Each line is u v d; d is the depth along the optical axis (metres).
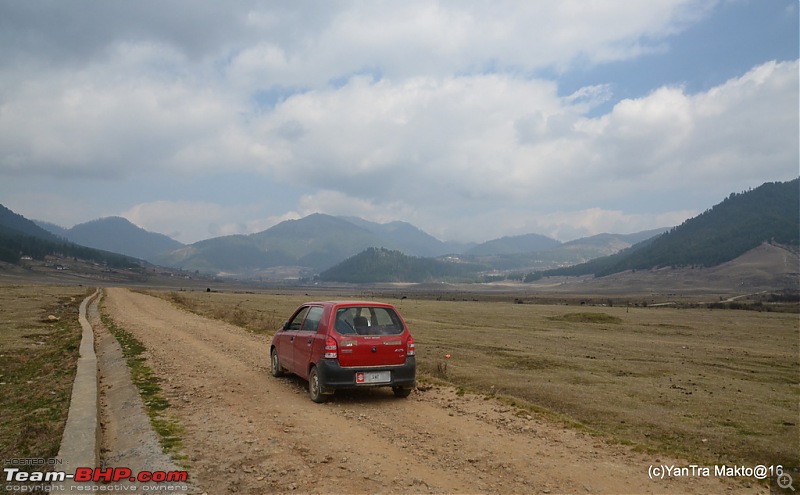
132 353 15.55
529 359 20.31
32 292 62.03
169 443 7.13
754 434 10.22
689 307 97.06
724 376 19.36
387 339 10.08
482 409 9.53
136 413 8.76
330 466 6.40
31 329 23.89
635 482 6.25
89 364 13.43
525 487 5.91
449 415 9.07
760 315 68.25
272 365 12.59
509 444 7.48
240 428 7.97
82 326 24.19
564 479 6.21
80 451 6.52
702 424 10.91
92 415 8.20
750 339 37.31
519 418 8.95
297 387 11.26
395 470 6.32
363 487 5.77
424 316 50.12
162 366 13.41
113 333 21.31
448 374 15.71
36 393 10.65
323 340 9.85
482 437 7.77
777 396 15.02
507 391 13.63
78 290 79.69
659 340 33.53
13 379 13.05
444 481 6.01
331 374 9.64
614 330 41.16
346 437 7.64
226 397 10.12
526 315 55.59
